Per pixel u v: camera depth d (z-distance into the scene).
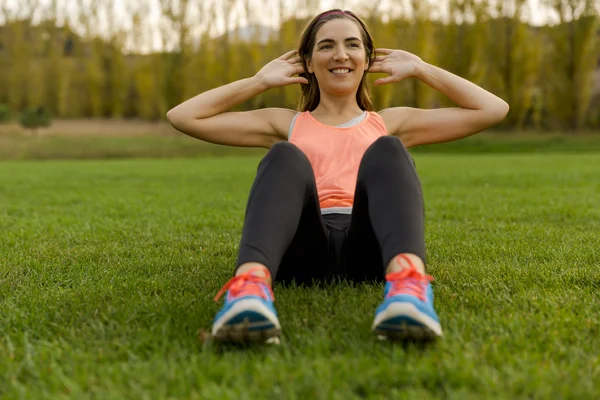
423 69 2.61
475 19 33.19
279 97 30.97
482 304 2.22
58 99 43.16
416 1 32.88
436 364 1.57
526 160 18.88
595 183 9.23
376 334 1.79
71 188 9.68
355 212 2.10
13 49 42.69
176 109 2.53
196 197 7.78
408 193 1.94
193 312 2.12
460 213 5.61
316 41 2.50
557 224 4.85
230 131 2.56
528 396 1.42
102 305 2.28
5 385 1.55
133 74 43.09
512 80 33.97
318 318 2.05
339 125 2.52
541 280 2.65
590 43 32.88
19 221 5.40
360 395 1.45
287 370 1.55
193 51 37.75
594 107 36.09
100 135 34.91
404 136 2.64
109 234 4.48
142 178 12.29
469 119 2.58
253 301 1.66
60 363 1.70
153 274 3.01
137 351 1.77
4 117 38.50
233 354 1.70
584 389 1.42
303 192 1.99
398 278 1.77
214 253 3.63
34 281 2.83
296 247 2.21
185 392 1.45
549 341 1.78
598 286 2.54
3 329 2.02
